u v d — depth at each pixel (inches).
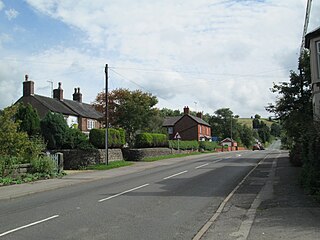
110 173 1008.2
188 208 463.5
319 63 783.7
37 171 874.1
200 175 877.2
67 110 2197.3
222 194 579.8
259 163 1254.9
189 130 3208.7
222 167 1106.1
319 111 762.2
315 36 789.2
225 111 4173.2
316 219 364.2
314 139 500.7
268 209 433.1
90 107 2573.8
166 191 617.3
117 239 316.5
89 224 376.5
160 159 1574.8
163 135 1870.1
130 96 1903.3
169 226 366.0
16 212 457.1
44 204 514.9
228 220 391.5
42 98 2142.0
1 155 804.6
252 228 343.3
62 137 1242.6
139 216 415.2
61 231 348.8
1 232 349.4
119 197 558.9
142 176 896.9
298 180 655.1
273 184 669.3
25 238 325.4
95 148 1248.2
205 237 319.9
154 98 1974.7
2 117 828.0
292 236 305.3
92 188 689.6
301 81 1095.0
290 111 1115.9
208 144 2760.8
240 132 4284.0
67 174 975.6
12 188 690.2
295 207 430.9
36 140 966.4
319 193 464.8
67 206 489.4
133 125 1895.9
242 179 784.3
